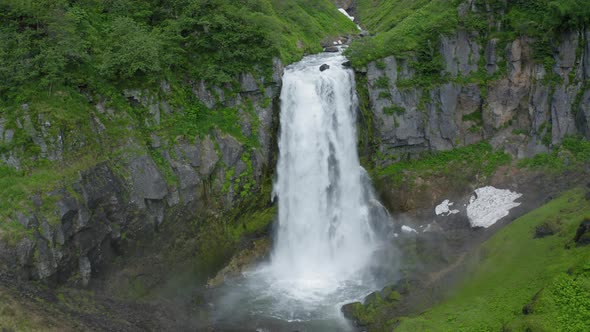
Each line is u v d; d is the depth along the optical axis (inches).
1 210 1101.7
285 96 1621.6
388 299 1262.3
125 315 1186.6
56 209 1147.9
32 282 1093.8
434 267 1386.6
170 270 1370.6
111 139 1309.1
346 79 1689.2
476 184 1656.0
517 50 1676.9
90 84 1320.1
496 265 1218.6
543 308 936.9
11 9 1283.2
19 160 1176.2
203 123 1473.9
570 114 1608.0
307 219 1626.5
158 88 1417.3
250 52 1565.0
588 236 1082.1
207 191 1457.9
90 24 1446.9
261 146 1560.0
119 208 1274.6
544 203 1448.1
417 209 1672.0
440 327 1058.7
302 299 1354.6
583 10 1566.2
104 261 1250.6
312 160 1643.7
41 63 1262.3
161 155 1385.3
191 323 1233.4
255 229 1560.0
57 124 1223.5
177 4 1593.3
